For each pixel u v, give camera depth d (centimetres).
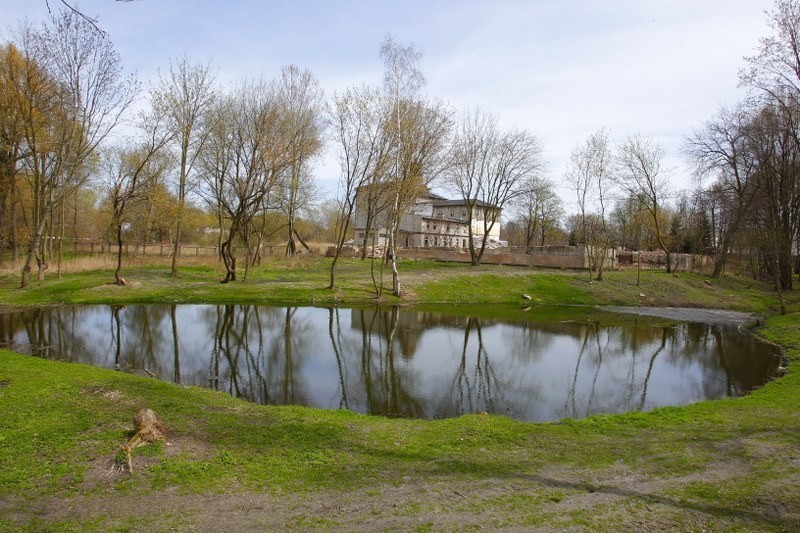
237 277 3406
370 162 2833
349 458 721
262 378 1358
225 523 526
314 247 6072
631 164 4691
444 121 3553
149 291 2695
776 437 831
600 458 738
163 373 1359
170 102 2939
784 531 510
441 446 780
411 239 7381
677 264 4578
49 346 1594
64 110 2531
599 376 1495
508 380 1429
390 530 512
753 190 4209
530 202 7381
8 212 4016
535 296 3438
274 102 3041
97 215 5262
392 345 1861
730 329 2464
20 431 771
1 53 2412
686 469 691
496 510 559
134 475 641
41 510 550
